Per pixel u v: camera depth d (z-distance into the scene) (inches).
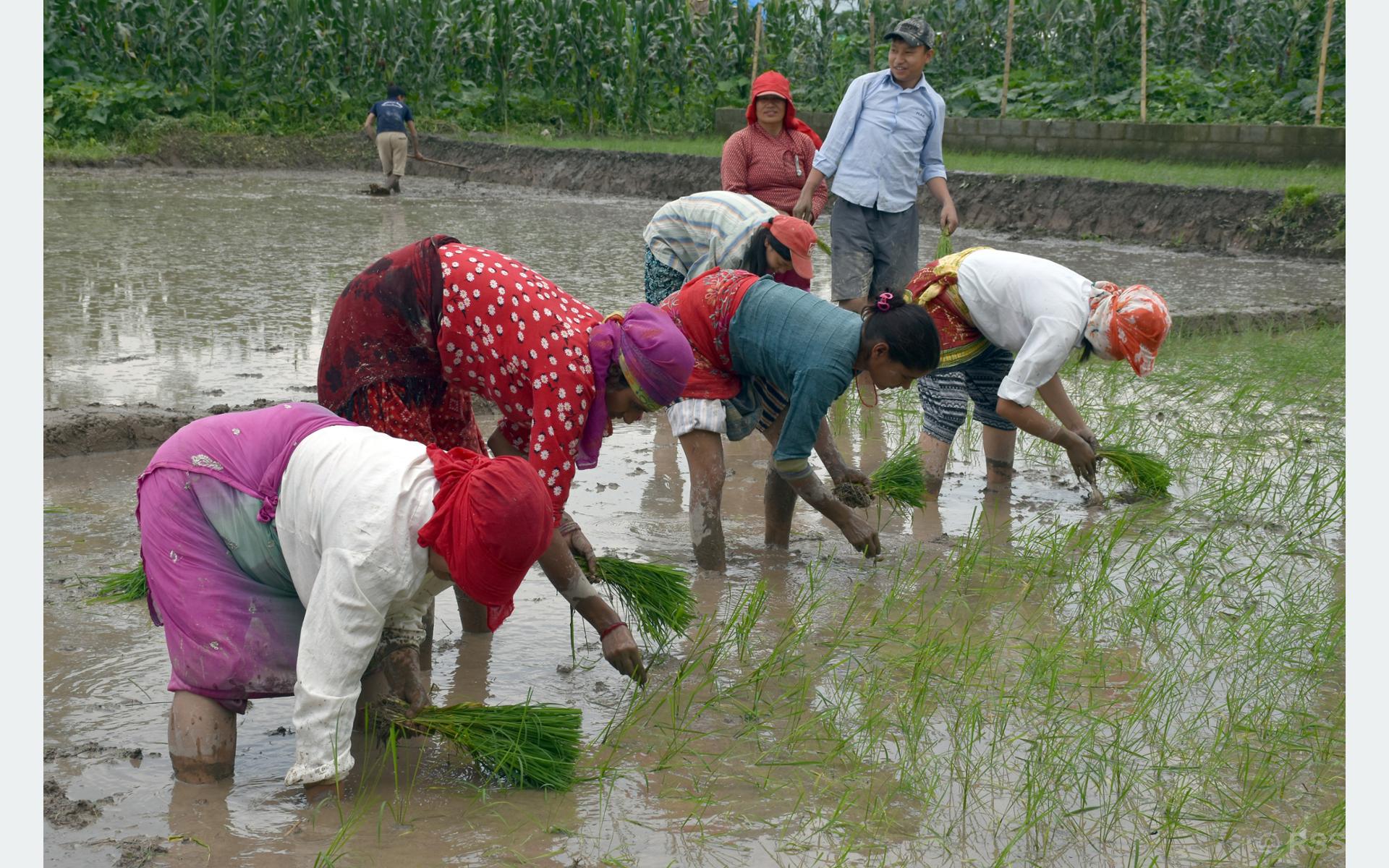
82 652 156.1
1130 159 754.2
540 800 126.3
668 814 123.6
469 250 154.3
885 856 115.9
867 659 160.7
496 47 1085.8
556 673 157.2
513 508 114.1
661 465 254.4
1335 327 396.2
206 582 125.4
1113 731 140.5
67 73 1003.9
